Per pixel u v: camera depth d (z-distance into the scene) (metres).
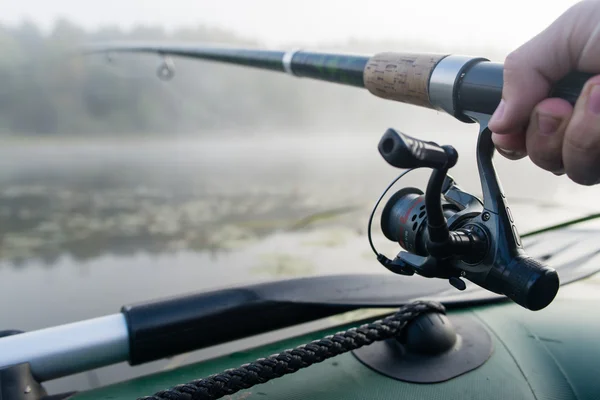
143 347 0.81
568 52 0.54
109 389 0.83
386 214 0.78
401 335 0.84
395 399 0.75
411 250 0.73
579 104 0.52
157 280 1.72
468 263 0.67
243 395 0.78
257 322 0.88
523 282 0.61
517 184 2.21
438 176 0.58
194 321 0.83
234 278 1.67
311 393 0.77
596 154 0.53
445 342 0.83
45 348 0.77
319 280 0.96
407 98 0.84
